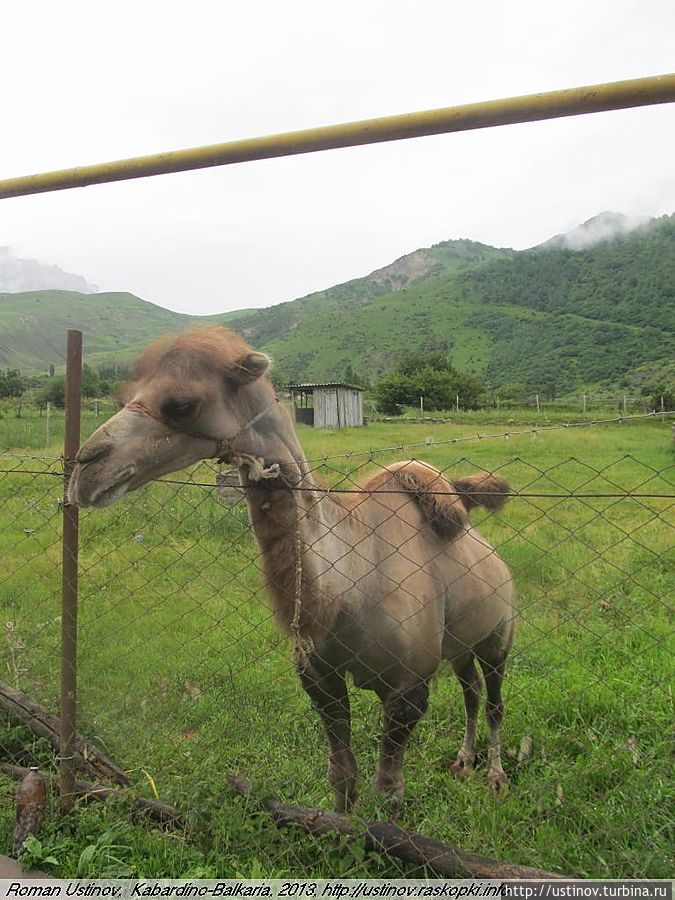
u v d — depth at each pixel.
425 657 3.52
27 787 3.19
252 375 3.00
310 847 3.08
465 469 13.28
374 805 3.31
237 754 4.18
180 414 2.88
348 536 3.27
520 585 6.88
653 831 3.23
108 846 3.12
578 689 4.92
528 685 5.04
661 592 6.81
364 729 4.57
